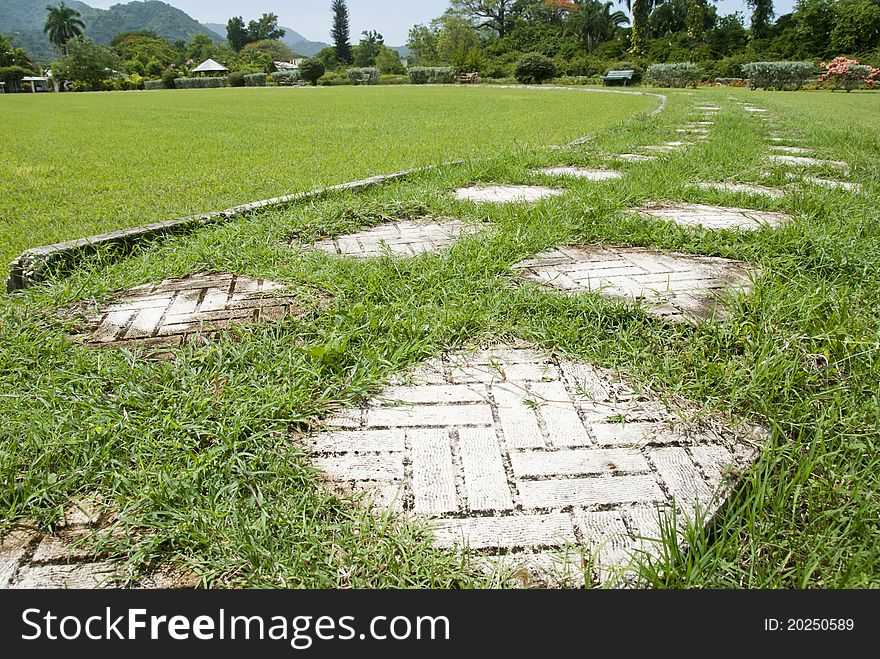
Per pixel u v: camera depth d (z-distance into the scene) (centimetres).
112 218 405
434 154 680
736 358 207
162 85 5269
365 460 163
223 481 152
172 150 785
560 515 144
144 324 244
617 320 238
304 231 355
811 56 3900
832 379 194
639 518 143
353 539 135
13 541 139
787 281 267
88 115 1564
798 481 148
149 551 134
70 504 148
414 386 198
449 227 379
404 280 273
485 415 182
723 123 920
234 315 250
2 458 157
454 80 4166
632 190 441
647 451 166
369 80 4466
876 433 166
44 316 249
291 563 130
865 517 139
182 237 342
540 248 326
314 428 176
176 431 168
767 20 4797
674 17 5772
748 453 165
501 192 475
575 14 6219
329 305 253
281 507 144
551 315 240
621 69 3691
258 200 435
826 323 219
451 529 140
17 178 570
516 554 133
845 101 1789
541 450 166
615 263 307
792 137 784
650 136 806
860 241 306
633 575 127
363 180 483
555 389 195
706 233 333
